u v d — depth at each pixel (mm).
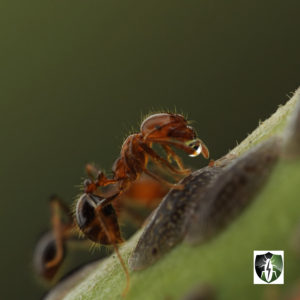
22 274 103
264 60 104
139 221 51
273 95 103
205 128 106
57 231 60
